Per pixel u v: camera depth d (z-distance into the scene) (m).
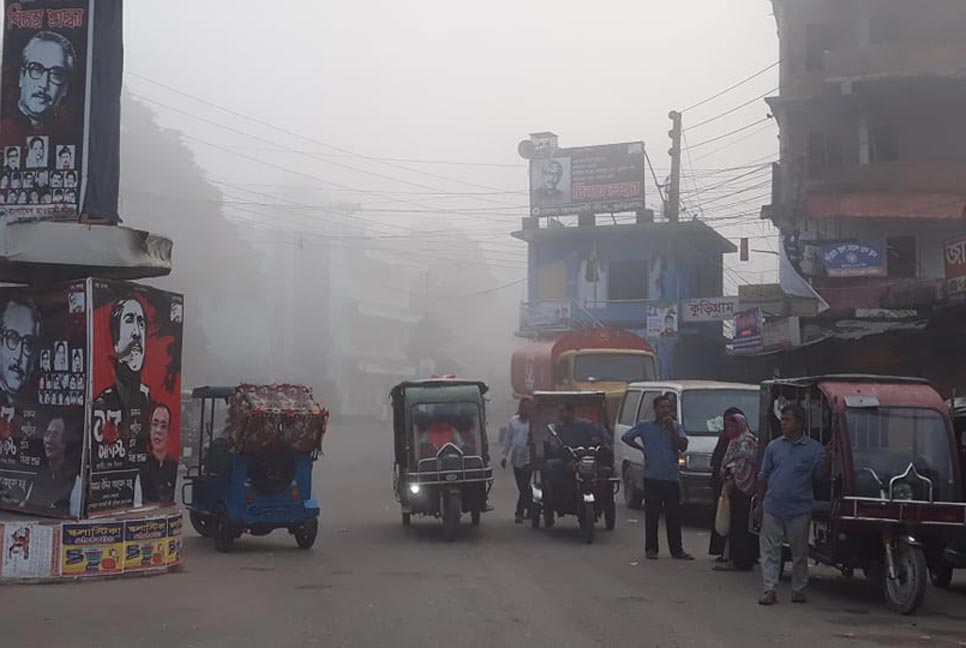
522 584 10.80
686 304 39.06
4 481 11.68
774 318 27.52
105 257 11.46
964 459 10.66
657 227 43.06
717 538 12.86
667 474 12.78
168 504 12.10
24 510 11.45
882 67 30.36
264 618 8.93
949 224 30.41
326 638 8.12
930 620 9.05
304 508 13.66
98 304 11.12
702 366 41.53
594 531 14.90
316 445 13.66
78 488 10.98
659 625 8.69
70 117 11.71
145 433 11.74
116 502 11.36
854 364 23.83
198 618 8.93
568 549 13.69
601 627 8.59
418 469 15.05
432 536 15.21
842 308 29.11
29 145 11.73
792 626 8.72
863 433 10.09
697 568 12.02
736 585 10.86
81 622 8.73
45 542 10.80
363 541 14.70
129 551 11.24
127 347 11.47
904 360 22.62
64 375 11.19
